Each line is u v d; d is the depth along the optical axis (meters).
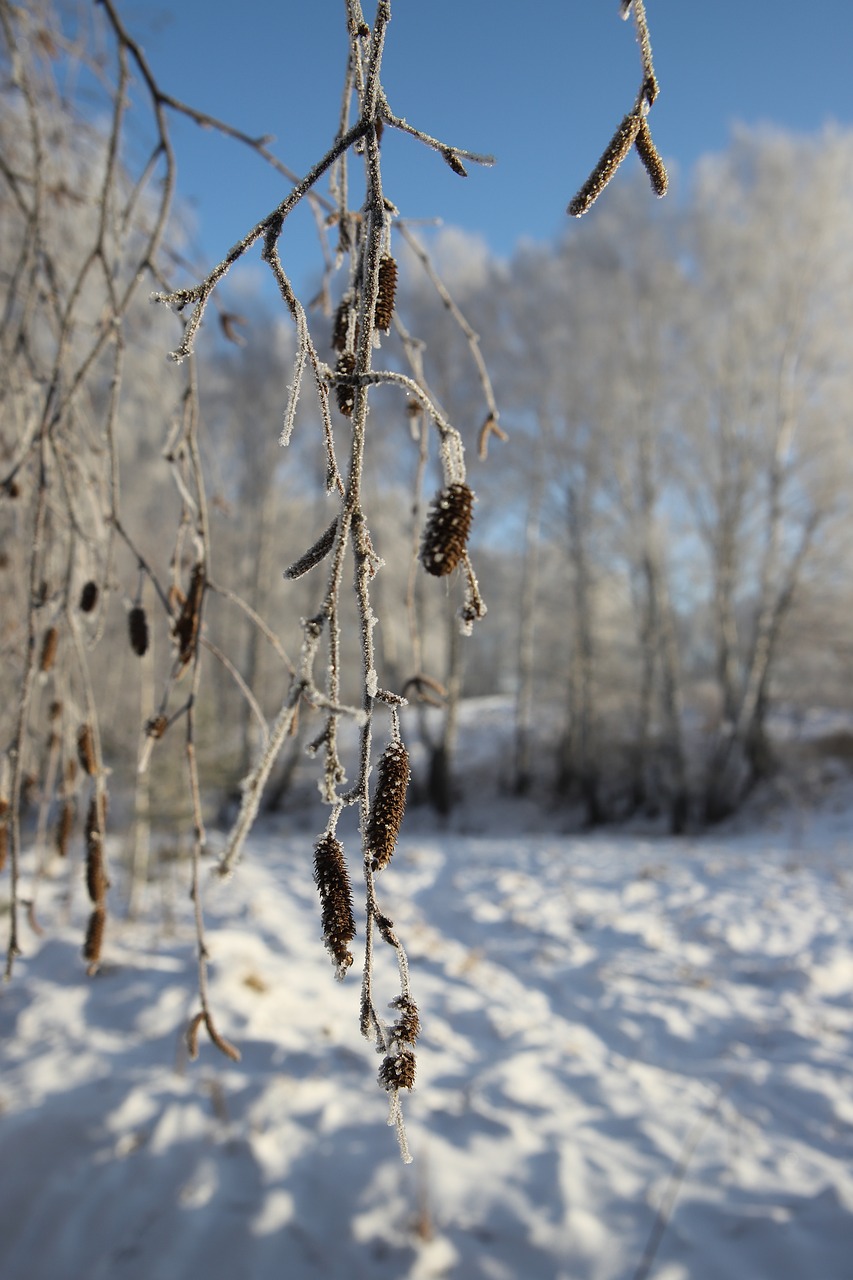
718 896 8.92
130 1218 3.35
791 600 17.09
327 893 0.68
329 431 0.68
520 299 17.67
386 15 0.74
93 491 2.12
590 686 18.91
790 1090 4.61
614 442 17.19
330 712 0.65
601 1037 5.54
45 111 2.92
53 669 1.79
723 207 16.75
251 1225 3.32
